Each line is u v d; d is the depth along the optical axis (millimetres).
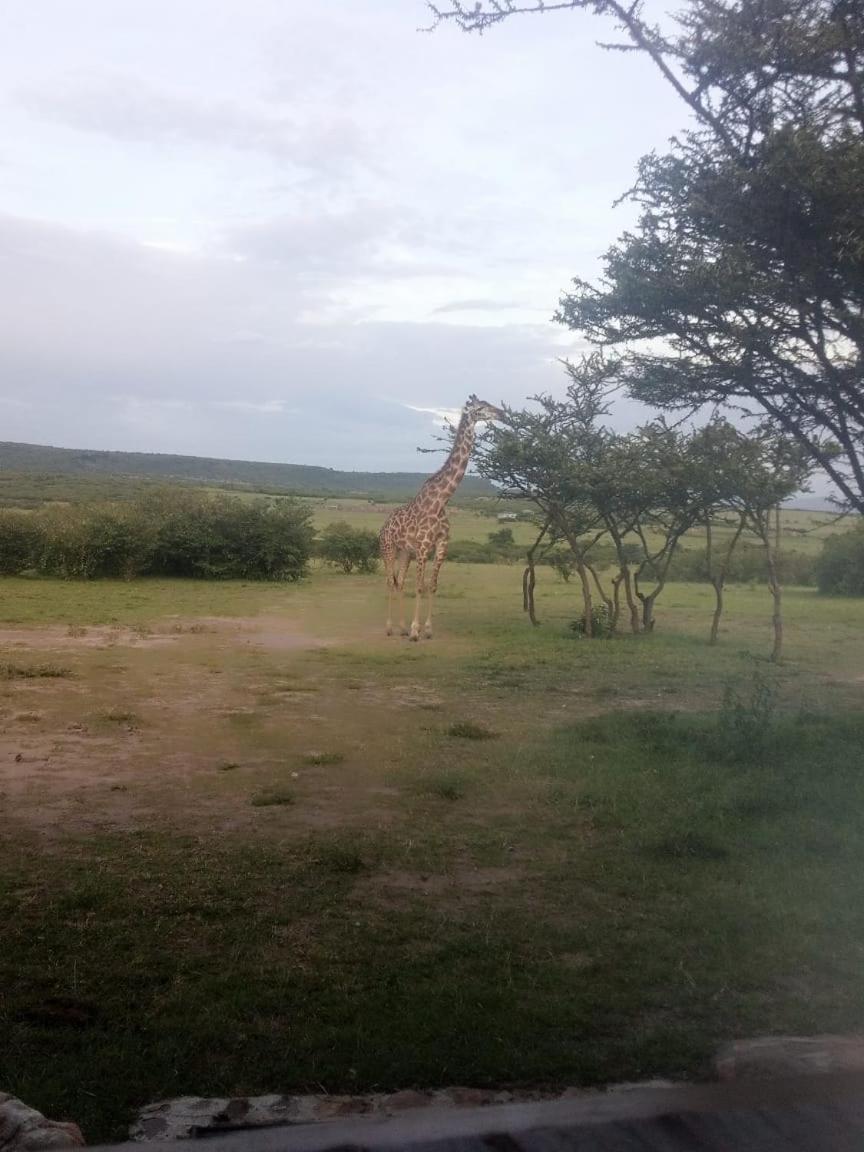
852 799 7438
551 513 18797
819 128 6781
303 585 29984
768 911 5332
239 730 10305
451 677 13961
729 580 35688
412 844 6520
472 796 7789
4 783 8094
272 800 7562
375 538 35469
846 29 6477
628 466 17734
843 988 4402
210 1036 3906
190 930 5102
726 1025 4027
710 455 15648
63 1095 3443
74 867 6047
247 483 111375
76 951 4805
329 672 14234
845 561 30328
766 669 15141
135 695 12211
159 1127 3174
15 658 14820
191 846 6508
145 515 31406
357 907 5441
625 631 19875
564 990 4355
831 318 7180
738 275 7055
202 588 28109
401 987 4391
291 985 4418
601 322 8086
